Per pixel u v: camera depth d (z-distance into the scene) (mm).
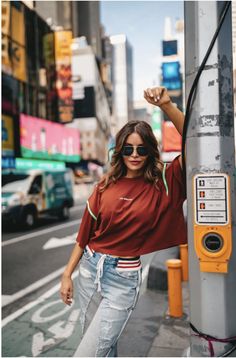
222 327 1635
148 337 3617
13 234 11039
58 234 10945
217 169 1595
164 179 2016
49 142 28641
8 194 11594
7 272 6707
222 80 1595
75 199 25281
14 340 3791
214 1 1585
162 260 5438
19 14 21500
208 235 1600
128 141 2016
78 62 60438
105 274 2059
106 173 2158
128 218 1995
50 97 28844
